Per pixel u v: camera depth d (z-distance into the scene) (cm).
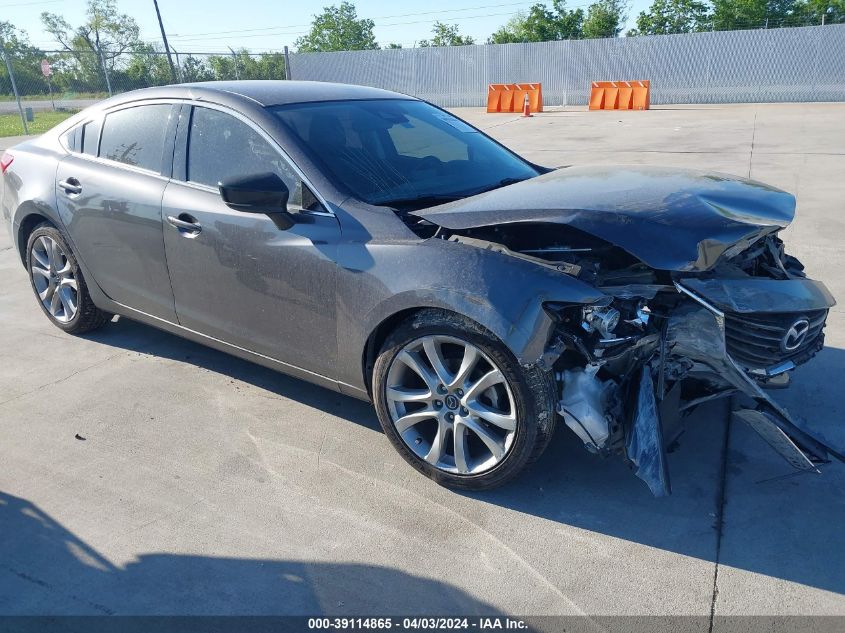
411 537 273
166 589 250
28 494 306
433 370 295
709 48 2450
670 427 289
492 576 252
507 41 5141
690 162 1085
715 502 287
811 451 275
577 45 2627
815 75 2342
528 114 2123
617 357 270
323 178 323
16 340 474
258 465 323
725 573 249
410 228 301
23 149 471
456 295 271
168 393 394
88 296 451
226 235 344
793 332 287
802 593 239
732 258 299
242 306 351
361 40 6156
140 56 2434
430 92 2891
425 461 303
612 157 1177
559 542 268
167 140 382
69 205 423
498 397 282
